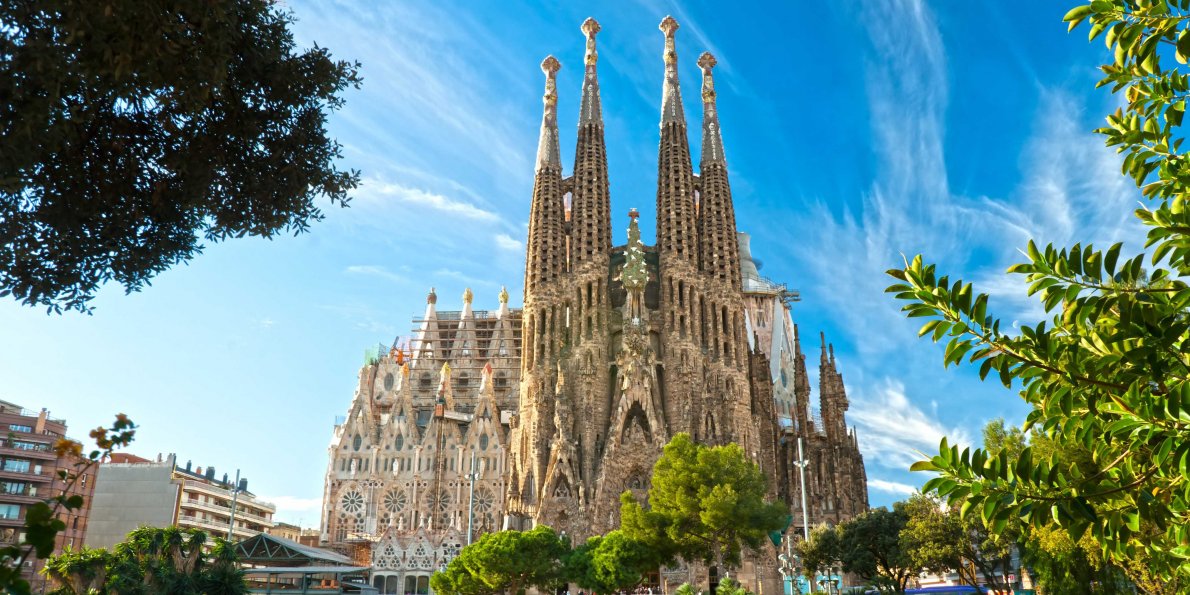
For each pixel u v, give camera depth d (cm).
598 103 16050
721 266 14838
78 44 1373
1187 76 1129
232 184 1886
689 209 15038
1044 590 4738
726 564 8244
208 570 6231
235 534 19000
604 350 14000
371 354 18412
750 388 15138
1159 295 1025
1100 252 1020
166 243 1862
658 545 8188
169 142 1789
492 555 7550
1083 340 1084
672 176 15200
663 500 8288
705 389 13688
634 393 13275
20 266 1689
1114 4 1113
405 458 16112
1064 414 1116
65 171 1689
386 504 15812
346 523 15738
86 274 1777
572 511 12475
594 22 16562
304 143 1895
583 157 15500
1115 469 1128
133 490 14900
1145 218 1055
